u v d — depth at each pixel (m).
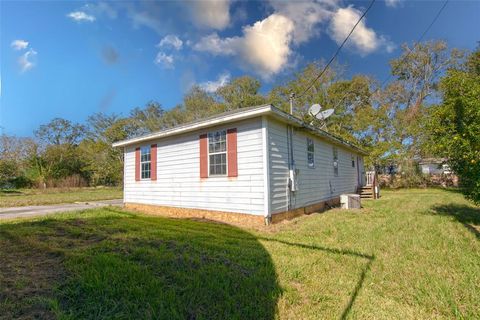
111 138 28.95
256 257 3.61
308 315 2.20
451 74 5.80
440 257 3.62
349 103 24.19
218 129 7.36
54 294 2.39
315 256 3.68
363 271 3.16
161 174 9.19
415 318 2.18
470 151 4.94
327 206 9.82
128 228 5.49
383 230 5.41
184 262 3.23
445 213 7.59
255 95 30.25
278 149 6.81
